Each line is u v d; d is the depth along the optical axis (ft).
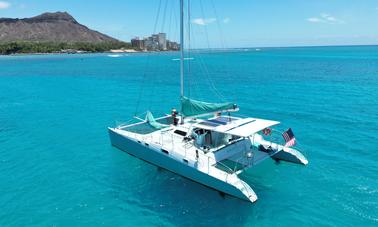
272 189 37.60
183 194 36.63
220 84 132.98
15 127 66.74
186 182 39.65
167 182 39.81
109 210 33.37
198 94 108.88
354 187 37.35
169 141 42.91
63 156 49.34
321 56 380.17
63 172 43.14
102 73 193.06
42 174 42.42
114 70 214.69
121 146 50.34
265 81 139.44
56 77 172.04
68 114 79.97
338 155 47.62
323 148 50.83
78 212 32.94
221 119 43.32
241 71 191.42
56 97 106.73
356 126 63.05
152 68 230.89
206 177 35.94
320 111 77.20
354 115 72.08
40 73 195.11
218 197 35.81
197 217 31.91
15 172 43.01
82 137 59.67
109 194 36.86
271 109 81.25
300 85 124.16
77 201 35.22
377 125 63.26
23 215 32.27
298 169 43.04
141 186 38.86
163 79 157.28
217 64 263.90
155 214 32.55
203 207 33.73
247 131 36.83
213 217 31.83
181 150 39.63
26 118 75.31
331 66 213.66
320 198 35.14
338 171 41.98
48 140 57.67
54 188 38.34
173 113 52.90
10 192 37.14
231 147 40.22
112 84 140.77
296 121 68.33
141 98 103.81
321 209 32.89
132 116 78.02
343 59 298.97
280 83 131.64
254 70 196.54
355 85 119.75
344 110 77.46
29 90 123.85
